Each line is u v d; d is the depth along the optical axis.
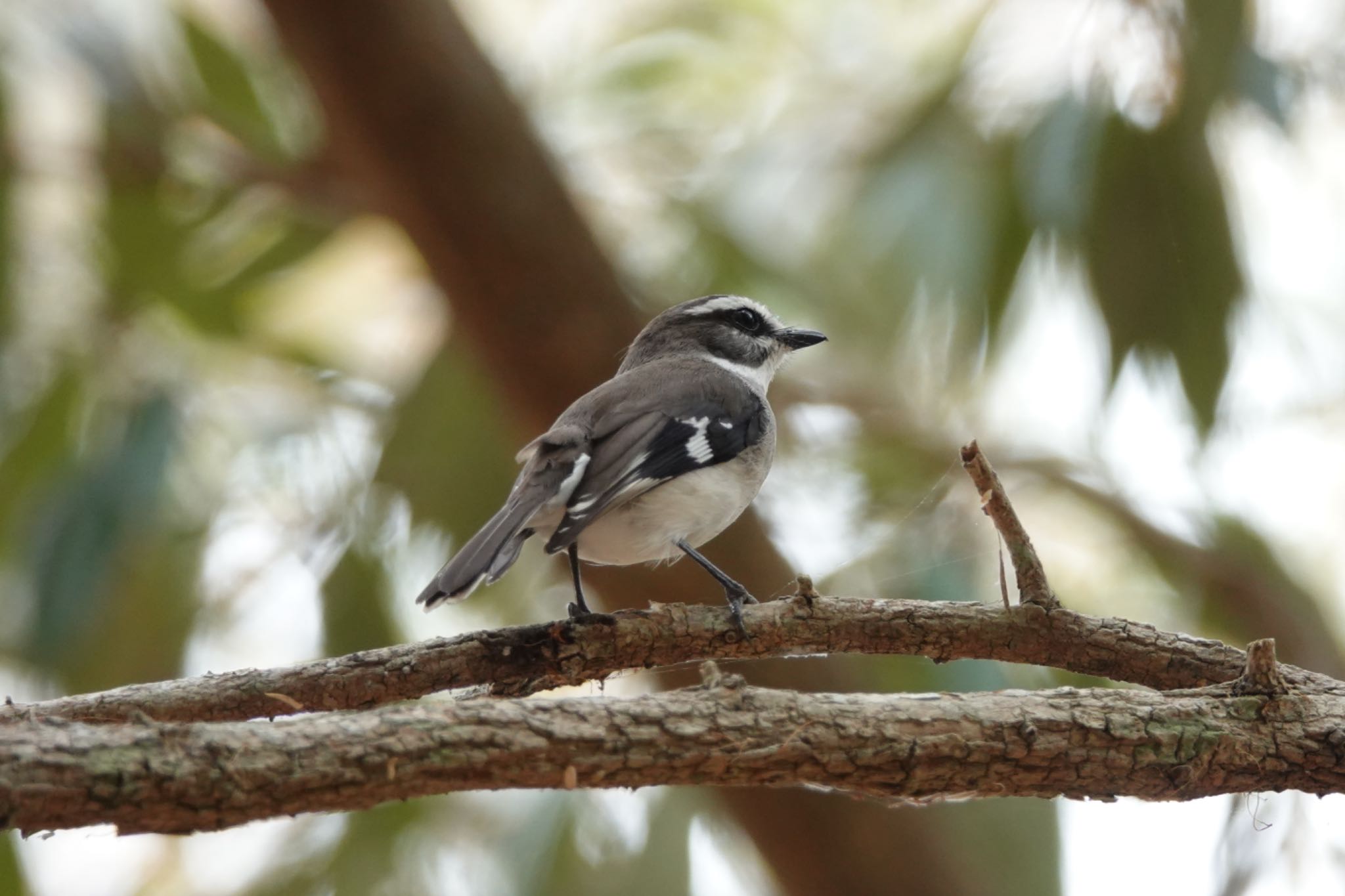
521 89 14.02
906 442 13.83
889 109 14.00
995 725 5.57
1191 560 13.20
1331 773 5.83
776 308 13.88
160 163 12.58
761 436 8.95
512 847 12.70
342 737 4.77
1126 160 11.15
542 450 8.01
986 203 12.31
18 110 12.42
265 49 13.15
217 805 4.57
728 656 6.63
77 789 4.38
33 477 12.45
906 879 11.25
